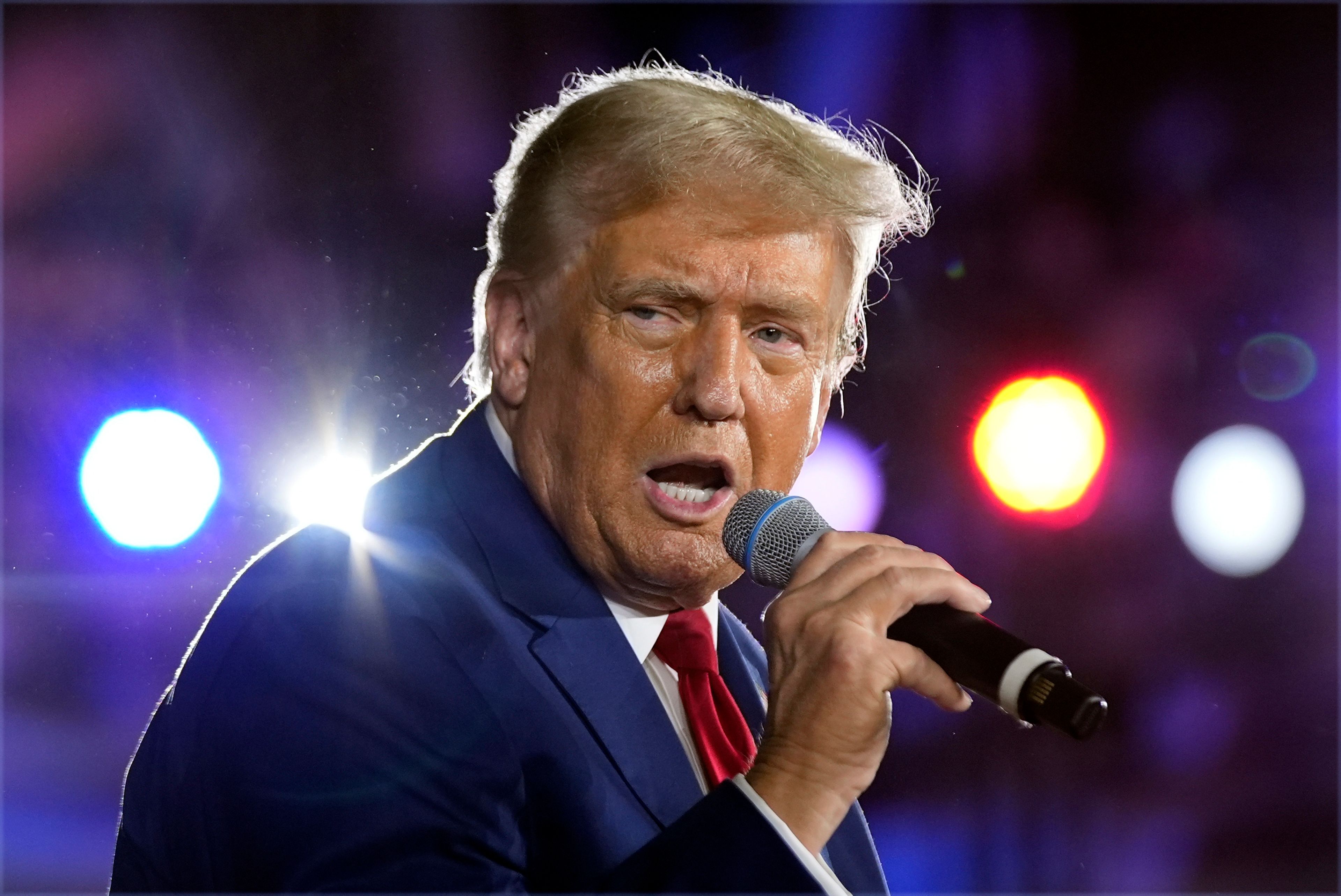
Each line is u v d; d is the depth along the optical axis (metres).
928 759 19.02
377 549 6.81
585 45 19.28
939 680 5.81
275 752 5.94
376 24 18.53
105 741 18.55
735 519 6.91
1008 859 18.55
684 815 5.93
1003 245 20.72
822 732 5.83
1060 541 20.03
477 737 6.24
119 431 17.83
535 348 7.45
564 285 7.27
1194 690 19.89
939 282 20.41
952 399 19.88
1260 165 21.08
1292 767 19.80
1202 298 20.78
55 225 18.19
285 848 5.79
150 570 18.34
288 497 17.95
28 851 17.89
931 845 18.81
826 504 19.47
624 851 6.46
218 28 18.36
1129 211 20.89
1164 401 20.58
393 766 5.96
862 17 20.39
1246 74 21.05
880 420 19.75
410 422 17.97
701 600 7.50
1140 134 20.94
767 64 20.25
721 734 7.36
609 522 7.12
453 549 7.11
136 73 18.28
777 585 6.78
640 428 7.09
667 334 7.09
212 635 6.63
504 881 6.15
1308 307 20.78
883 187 7.61
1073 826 18.84
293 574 6.60
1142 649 20.12
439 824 5.95
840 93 20.52
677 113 7.14
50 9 18.20
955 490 19.92
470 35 18.86
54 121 18.25
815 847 5.75
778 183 7.04
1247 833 19.30
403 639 6.31
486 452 7.59
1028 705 5.42
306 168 18.48
